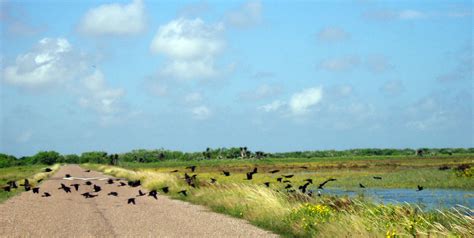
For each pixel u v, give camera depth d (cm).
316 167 9019
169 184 3491
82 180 5366
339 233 1319
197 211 2153
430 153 17612
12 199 2858
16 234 1466
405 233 1199
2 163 17925
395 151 18725
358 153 18900
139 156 18162
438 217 1443
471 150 18325
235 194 2270
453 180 4419
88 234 1477
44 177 5884
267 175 6306
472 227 1208
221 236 1445
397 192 3675
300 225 1493
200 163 14038
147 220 1828
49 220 1828
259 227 1636
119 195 3188
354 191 3738
